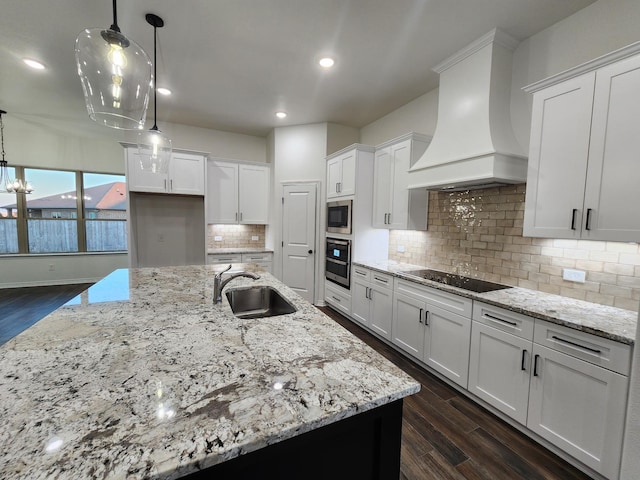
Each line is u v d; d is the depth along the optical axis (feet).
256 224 16.21
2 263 16.88
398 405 2.86
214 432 2.11
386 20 7.00
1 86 10.89
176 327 4.19
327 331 4.12
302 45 8.05
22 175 16.92
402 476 5.02
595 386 4.77
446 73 8.53
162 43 8.01
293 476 2.47
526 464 5.28
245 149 16.15
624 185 4.93
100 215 18.94
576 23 6.50
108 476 1.74
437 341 7.84
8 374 2.85
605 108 5.13
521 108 7.48
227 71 9.45
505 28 7.09
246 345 3.61
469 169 7.24
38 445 1.95
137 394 2.55
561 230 5.82
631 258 5.60
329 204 13.60
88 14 6.93
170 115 13.30
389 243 12.33
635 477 3.48
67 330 4.03
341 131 14.43
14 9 6.77
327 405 2.45
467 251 8.96
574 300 6.32
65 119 14.62
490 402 6.45
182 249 14.55
